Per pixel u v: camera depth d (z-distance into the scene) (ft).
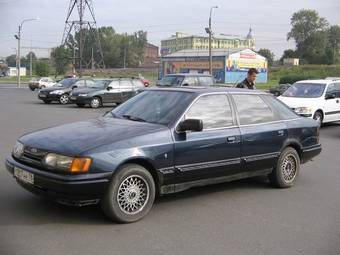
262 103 23.95
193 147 20.08
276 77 288.30
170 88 22.62
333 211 20.65
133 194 18.31
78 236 16.56
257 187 24.58
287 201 22.08
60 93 87.92
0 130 45.06
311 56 450.71
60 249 15.35
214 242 16.49
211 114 21.39
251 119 23.02
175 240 16.55
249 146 22.45
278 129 23.91
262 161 23.16
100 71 288.92
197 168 20.30
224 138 21.31
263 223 18.74
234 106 22.45
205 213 19.79
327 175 28.25
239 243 16.47
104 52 481.46
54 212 19.03
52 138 18.54
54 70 341.82
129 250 15.48
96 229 17.31
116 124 20.06
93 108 79.66
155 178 19.30
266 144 23.27
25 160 18.53
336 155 35.99
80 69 237.66
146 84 93.76
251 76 33.14
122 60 495.82
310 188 24.80
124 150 17.94
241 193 23.25
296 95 56.03
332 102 55.47
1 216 18.42
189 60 237.04
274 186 24.54
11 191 21.95
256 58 234.99
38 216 18.51
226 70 222.89
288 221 19.08
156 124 19.95
